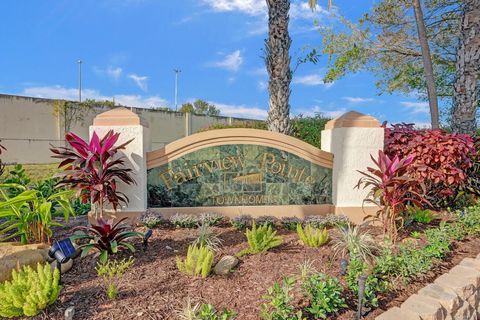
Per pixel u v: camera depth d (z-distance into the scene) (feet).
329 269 11.10
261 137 17.74
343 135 17.85
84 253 10.86
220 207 17.49
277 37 23.56
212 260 10.87
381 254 11.84
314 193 18.39
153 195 17.06
